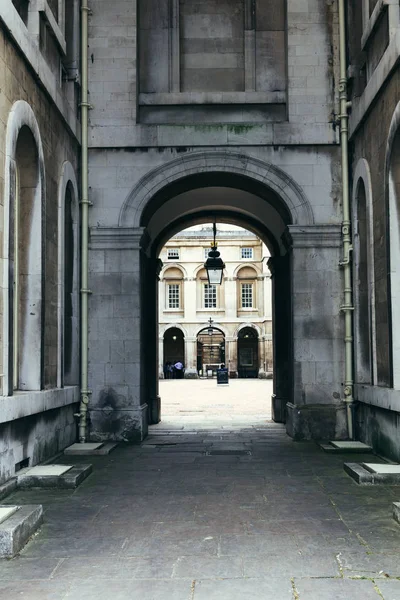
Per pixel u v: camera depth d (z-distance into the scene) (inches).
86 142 520.1
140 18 551.2
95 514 282.4
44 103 412.5
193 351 2069.4
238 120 538.0
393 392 383.2
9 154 325.4
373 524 263.0
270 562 217.9
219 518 275.0
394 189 398.6
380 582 199.0
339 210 522.0
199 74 553.3
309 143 523.5
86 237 515.2
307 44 532.4
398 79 381.7
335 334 516.1
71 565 217.0
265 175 524.1
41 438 397.1
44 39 419.8
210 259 754.8
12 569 213.8
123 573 209.2
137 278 518.6
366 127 467.5
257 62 549.6
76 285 507.2
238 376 2112.5
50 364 426.6
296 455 439.2
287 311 658.8
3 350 318.0
